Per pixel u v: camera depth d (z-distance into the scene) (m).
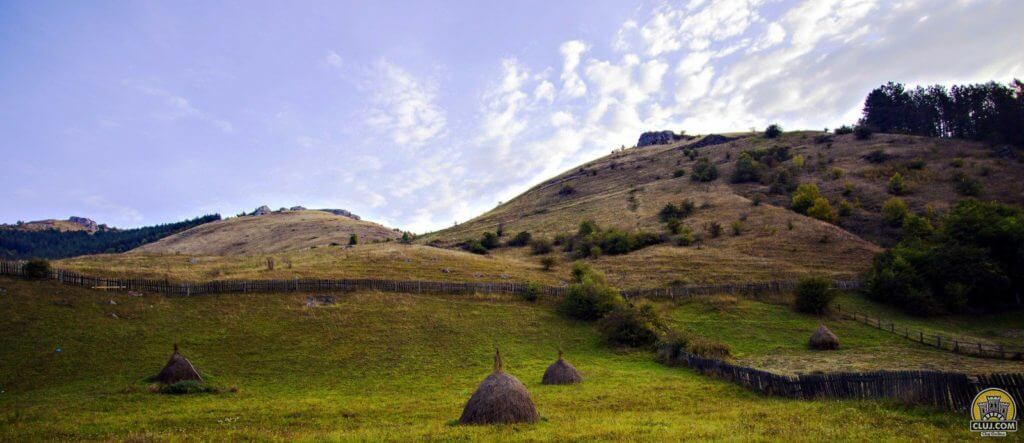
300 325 49.00
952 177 109.62
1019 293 64.50
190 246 175.88
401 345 46.31
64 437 21.72
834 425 20.19
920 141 136.00
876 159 129.25
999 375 20.58
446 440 18.97
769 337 51.94
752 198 122.38
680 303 63.41
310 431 22.38
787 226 100.69
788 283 68.12
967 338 52.03
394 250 98.62
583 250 100.88
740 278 76.12
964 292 61.59
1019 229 65.88
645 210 128.25
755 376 32.50
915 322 58.28
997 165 110.69
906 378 24.17
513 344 49.22
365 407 28.44
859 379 26.31
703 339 46.59
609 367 42.41
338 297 58.38
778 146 154.88
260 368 39.06
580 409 27.00
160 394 31.33
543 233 126.12
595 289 59.97
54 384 33.34
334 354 43.00
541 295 64.69
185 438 20.50
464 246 123.88
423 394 33.12
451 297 62.53
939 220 91.25
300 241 166.75
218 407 28.44
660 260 89.62
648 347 49.09
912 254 68.44
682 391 32.34
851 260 82.25
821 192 117.56
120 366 37.09
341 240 163.50
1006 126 125.06
